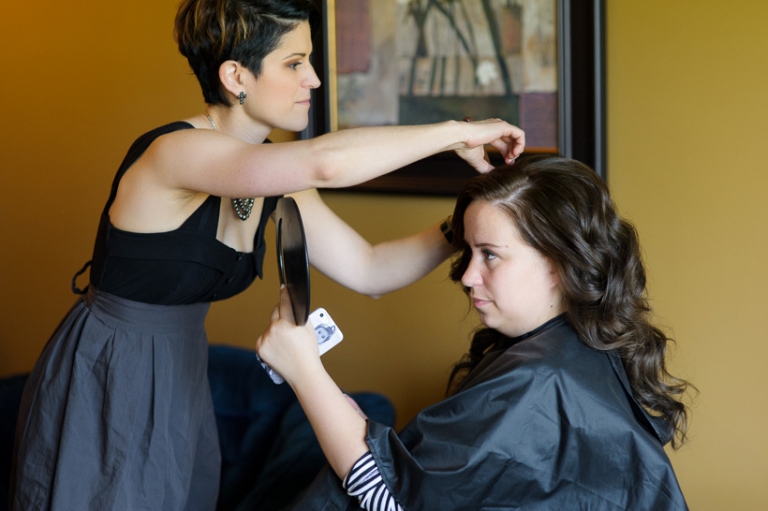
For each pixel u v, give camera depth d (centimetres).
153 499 149
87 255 296
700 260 188
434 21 213
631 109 191
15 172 307
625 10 188
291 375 129
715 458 194
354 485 121
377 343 242
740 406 189
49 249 305
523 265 126
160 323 146
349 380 248
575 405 120
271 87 136
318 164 114
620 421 121
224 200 146
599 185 130
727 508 194
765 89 175
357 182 117
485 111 209
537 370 121
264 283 261
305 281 117
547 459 120
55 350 150
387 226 231
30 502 149
